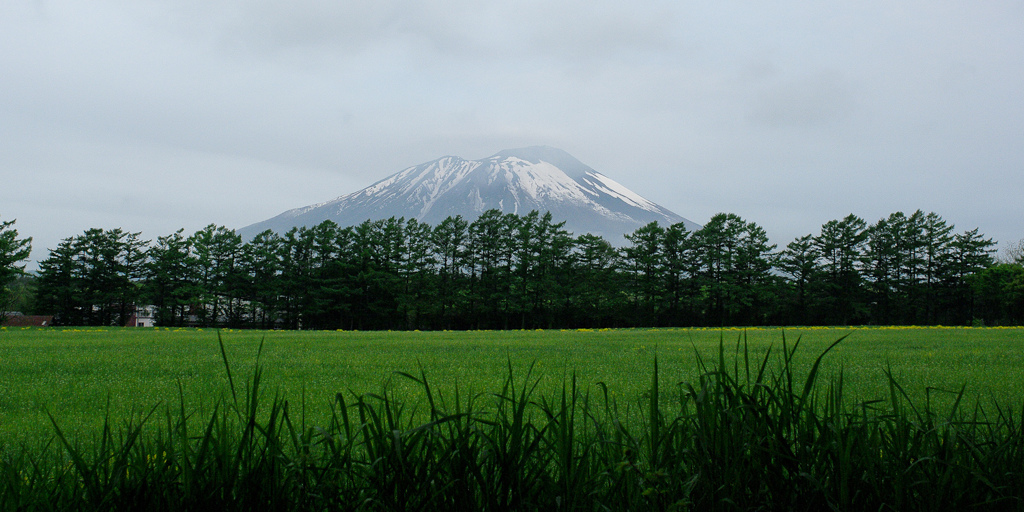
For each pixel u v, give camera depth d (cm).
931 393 754
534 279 7362
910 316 7300
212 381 935
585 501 218
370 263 7206
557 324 7425
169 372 1075
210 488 211
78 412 634
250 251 7194
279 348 1761
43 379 960
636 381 924
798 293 7319
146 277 6856
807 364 1169
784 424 228
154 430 516
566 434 214
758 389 230
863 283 7381
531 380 943
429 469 222
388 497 209
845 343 2014
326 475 221
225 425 219
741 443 218
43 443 425
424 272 7350
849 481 227
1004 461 239
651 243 7475
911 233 7550
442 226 7600
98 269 6644
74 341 2145
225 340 2250
